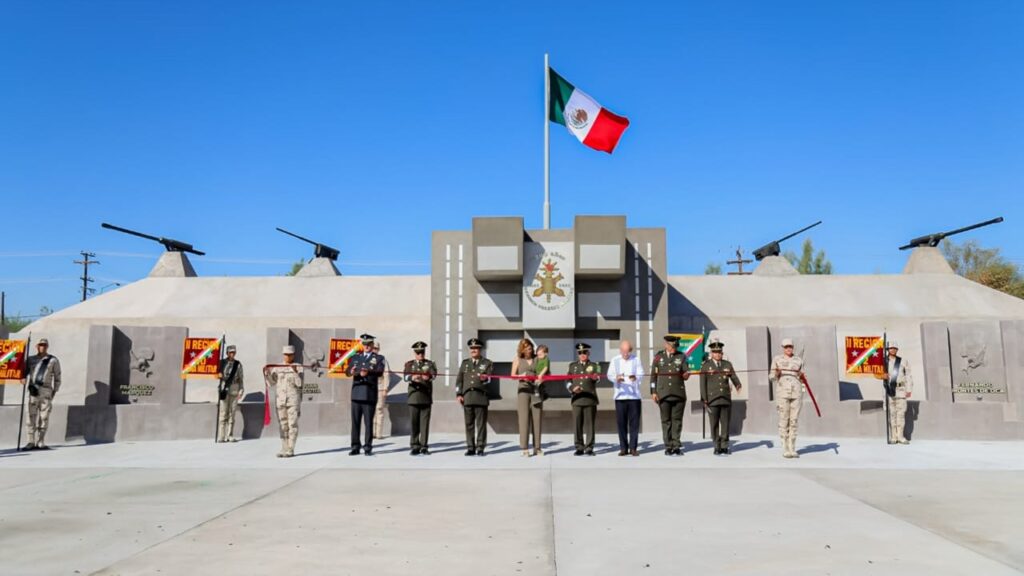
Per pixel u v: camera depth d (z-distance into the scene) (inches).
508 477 415.8
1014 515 307.4
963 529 281.6
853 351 620.1
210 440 613.3
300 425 641.6
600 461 487.2
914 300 892.6
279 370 514.6
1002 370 639.1
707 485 385.7
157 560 240.5
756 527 285.4
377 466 464.4
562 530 281.3
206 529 285.1
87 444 594.2
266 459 500.4
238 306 897.5
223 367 609.0
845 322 849.5
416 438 521.3
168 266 989.2
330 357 639.8
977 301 895.1
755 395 653.9
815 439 613.9
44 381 564.1
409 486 385.4
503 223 639.8
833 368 637.9
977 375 644.1
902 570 226.1
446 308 670.5
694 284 921.5
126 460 498.6
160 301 913.5
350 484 392.8
